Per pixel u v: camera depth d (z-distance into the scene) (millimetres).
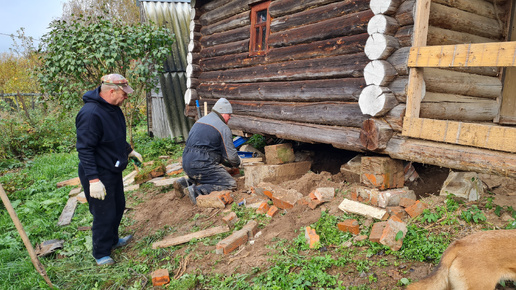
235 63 6871
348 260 3021
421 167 4531
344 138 4496
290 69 5473
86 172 3340
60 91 8320
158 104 10469
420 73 3693
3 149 9055
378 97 3865
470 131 3170
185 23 10922
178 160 7809
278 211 4227
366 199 3898
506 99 4918
